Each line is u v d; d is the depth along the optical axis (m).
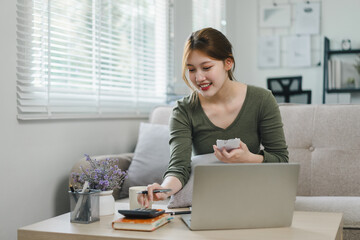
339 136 2.23
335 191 2.17
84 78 2.59
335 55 4.84
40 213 2.12
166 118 2.59
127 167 2.38
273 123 1.70
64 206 2.30
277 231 1.24
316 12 4.93
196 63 1.55
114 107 2.83
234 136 1.73
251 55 5.16
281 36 5.07
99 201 1.41
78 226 1.31
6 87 1.92
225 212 1.25
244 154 1.53
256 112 1.71
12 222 1.95
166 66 3.64
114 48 2.91
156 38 3.50
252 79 5.16
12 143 1.95
